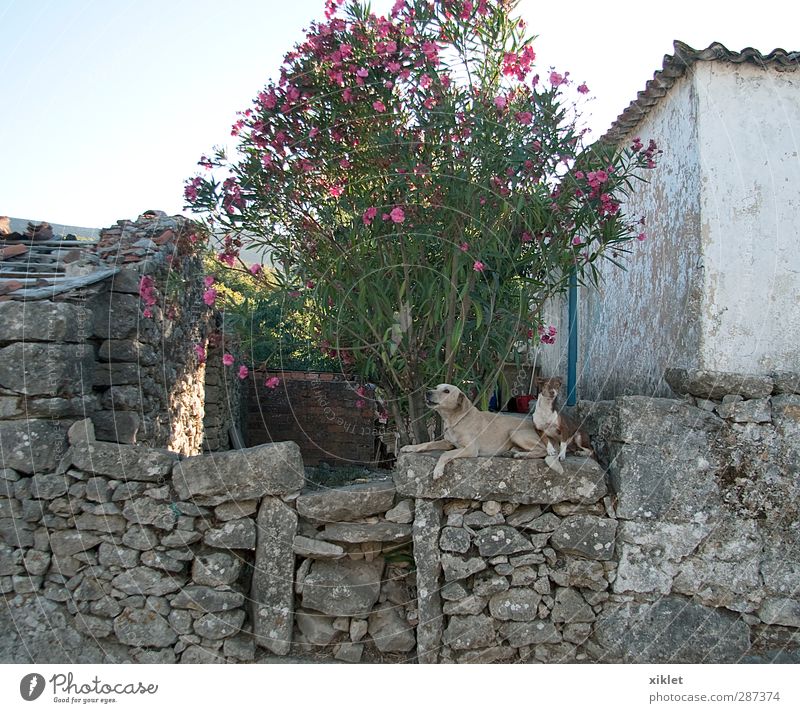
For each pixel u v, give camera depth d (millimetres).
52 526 3516
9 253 4758
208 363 8586
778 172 4230
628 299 5535
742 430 3668
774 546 3635
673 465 3619
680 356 4398
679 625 3559
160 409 5270
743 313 4152
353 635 3584
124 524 3547
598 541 3578
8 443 3453
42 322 3494
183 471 3541
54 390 3484
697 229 4223
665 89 4688
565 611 3566
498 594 3566
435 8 3873
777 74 4270
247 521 3574
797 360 4141
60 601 3496
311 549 3564
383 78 3887
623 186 5594
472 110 3898
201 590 3521
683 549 3596
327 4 4074
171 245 5434
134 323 4453
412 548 3717
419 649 3527
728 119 4238
